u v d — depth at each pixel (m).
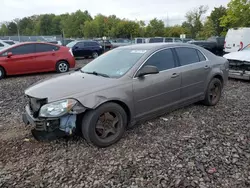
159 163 3.09
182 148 3.45
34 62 10.13
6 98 6.45
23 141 3.76
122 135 3.74
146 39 27.22
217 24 50.50
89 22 72.25
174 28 64.12
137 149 3.45
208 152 3.32
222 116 4.71
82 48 18.94
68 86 3.49
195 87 4.82
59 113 3.18
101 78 3.76
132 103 3.76
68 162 3.16
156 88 4.06
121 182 2.75
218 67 5.33
